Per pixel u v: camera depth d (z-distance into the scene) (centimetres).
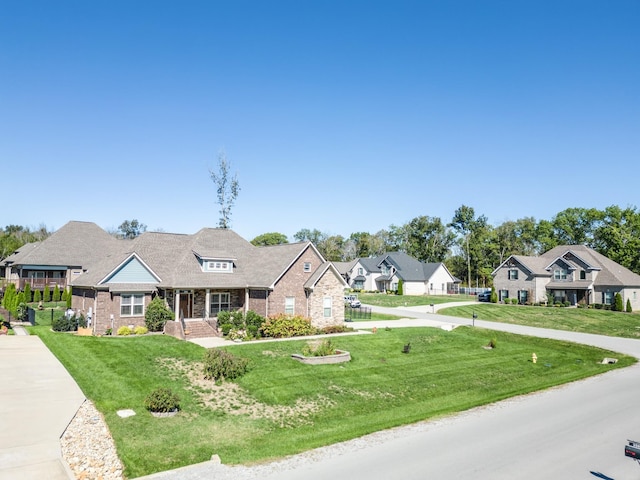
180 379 2228
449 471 1342
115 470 1306
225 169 6806
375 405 2078
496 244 10444
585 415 1947
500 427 1777
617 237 8075
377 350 3094
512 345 3631
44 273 5534
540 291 6606
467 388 2420
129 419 1703
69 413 1692
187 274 3562
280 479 1270
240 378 2295
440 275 8962
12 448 1381
